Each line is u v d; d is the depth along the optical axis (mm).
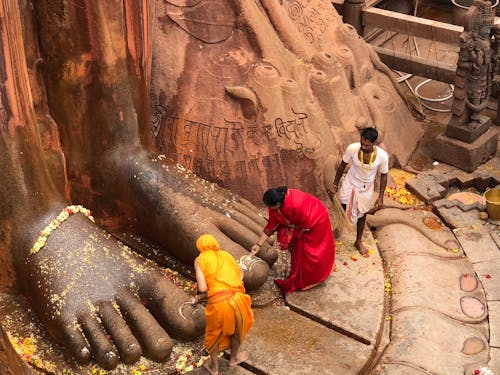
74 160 6961
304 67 8008
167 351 5980
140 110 7000
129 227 7270
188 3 7543
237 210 7102
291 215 6395
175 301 6230
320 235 6547
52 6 6316
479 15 7914
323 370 6043
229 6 7590
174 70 7586
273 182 7676
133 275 6344
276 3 8031
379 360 6223
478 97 8344
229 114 7555
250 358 6141
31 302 6395
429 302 6738
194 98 7586
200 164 7582
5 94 6004
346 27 8922
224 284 5648
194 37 7598
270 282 6930
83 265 6254
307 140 7695
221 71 7578
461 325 6523
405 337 6363
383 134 8547
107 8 6418
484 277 7074
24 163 6273
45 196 6422
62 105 6727
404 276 7023
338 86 8148
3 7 5727
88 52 6527
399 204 8086
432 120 9586
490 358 6215
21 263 6352
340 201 7184
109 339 6012
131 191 7004
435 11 12469
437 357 6184
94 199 7148
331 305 6656
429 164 8789
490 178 8422
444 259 7301
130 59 6766
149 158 7086
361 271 7062
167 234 6926
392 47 11172
